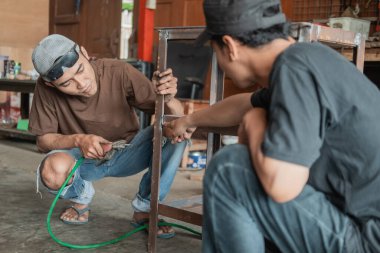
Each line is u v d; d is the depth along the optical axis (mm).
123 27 5695
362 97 979
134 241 1901
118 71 1961
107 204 2430
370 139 978
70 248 1803
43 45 1741
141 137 1956
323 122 964
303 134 922
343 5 4152
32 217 2158
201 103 3680
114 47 5746
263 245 1137
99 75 1958
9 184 2781
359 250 1016
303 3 4441
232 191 1090
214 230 1138
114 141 2047
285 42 1047
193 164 3641
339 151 1010
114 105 1981
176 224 1988
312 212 1043
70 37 6461
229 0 1021
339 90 969
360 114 969
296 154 917
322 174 1056
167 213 1736
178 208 1708
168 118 1680
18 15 5379
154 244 1775
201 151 3836
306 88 945
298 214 1046
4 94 4977
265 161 944
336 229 1028
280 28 1042
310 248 1060
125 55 5711
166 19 5785
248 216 1100
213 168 1110
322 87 953
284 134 926
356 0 4062
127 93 1975
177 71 4215
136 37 5195
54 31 6676
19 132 4289
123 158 1987
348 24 3488
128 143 2006
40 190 2664
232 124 1417
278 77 968
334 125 987
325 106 955
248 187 1069
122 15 5680
